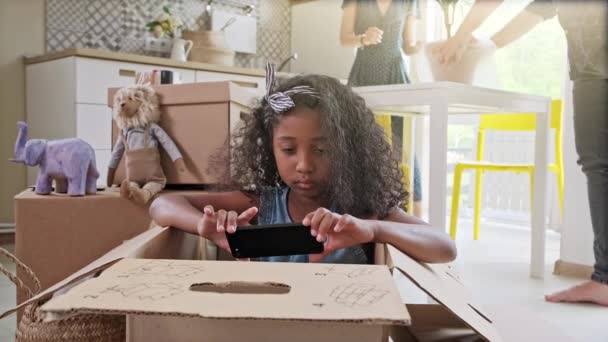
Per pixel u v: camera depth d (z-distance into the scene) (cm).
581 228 229
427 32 371
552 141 341
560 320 171
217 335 53
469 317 55
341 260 99
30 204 113
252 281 54
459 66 191
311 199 107
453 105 184
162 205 99
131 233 120
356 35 268
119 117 139
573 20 177
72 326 81
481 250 282
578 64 177
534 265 226
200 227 82
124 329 85
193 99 140
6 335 150
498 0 181
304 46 412
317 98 97
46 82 285
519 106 208
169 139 141
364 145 107
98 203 118
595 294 187
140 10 344
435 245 83
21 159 120
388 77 261
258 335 52
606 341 153
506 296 198
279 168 100
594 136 177
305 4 410
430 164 170
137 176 136
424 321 88
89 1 324
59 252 115
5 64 299
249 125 117
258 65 402
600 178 179
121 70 279
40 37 309
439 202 168
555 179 346
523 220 367
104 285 52
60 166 119
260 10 401
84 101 266
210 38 338
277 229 77
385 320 44
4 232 295
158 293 50
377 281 54
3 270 86
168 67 297
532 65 349
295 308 46
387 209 110
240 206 117
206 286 67
